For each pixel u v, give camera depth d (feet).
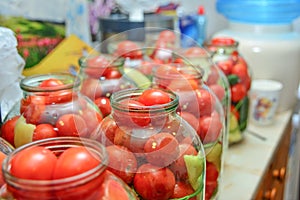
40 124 1.67
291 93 4.11
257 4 3.99
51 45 2.84
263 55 3.91
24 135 1.66
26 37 2.61
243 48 3.95
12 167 1.12
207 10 5.29
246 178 2.65
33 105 1.73
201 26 4.60
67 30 3.20
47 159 1.13
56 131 1.65
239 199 2.37
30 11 2.79
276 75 3.98
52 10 3.02
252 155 3.02
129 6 4.10
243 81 3.06
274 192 3.61
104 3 3.85
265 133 3.51
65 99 1.76
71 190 1.03
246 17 4.16
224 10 4.37
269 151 3.11
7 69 2.09
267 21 4.07
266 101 3.60
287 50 3.92
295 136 4.91
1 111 2.07
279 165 3.75
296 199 5.01
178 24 4.36
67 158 1.13
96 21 3.76
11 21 2.58
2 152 1.48
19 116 1.78
